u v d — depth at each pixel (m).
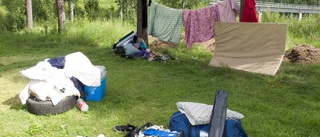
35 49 10.67
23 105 4.90
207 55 9.40
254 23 7.32
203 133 3.61
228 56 7.90
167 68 7.72
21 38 12.84
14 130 4.00
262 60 7.30
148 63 8.27
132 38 9.75
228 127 3.53
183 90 5.93
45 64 4.63
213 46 10.57
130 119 4.52
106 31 12.72
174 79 6.75
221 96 3.76
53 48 10.87
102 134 3.86
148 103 5.19
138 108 4.95
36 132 3.95
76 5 30.39
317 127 4.27
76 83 4.95
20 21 18.30
